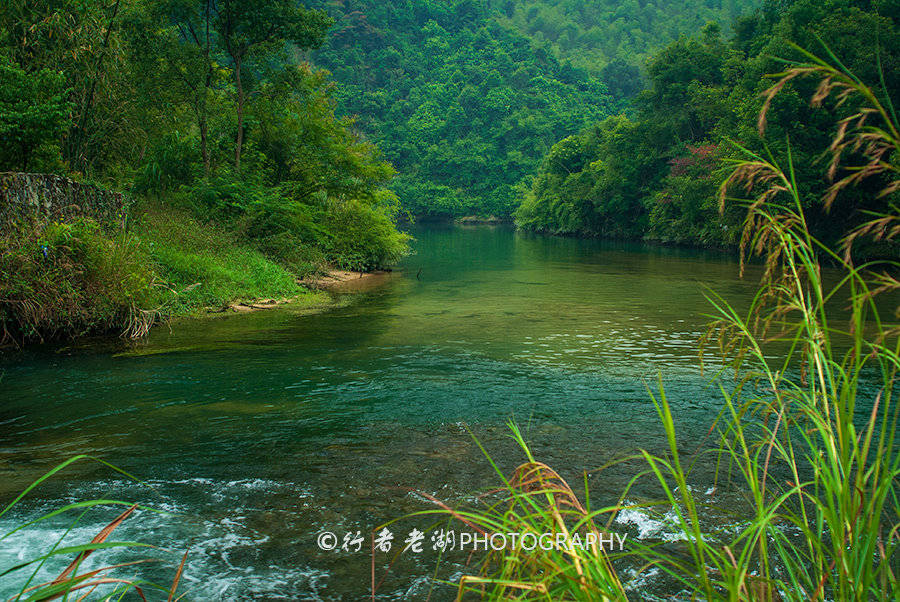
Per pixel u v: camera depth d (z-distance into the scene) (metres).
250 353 9.12
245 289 14.93
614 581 1.73
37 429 5.82
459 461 5.11
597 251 36.62
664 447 5.40
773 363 8.52
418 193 109.81
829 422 1.81
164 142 20.02
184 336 10.37
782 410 2.07
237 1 20.33
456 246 41.59
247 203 19.88
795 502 4.26
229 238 17.34
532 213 67.25
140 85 20.20
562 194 60.03
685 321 12.46
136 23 19.25
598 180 52.78
